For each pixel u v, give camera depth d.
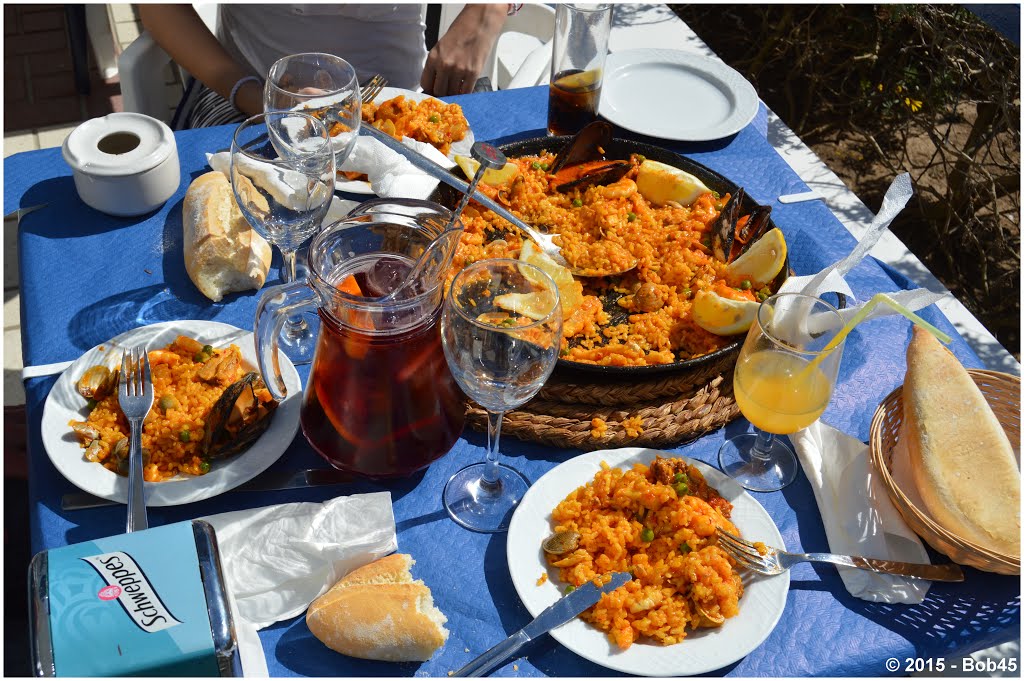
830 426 1.08
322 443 0.96
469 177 1.35
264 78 1.95
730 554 0.90
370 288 0.97
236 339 1.10
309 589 0.88
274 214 1.06
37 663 0.65
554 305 0.84
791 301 0.99
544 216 1.34
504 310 0.92
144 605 0.68
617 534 0.92
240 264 1.20
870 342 1.23
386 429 0.93
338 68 1.48
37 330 1.16
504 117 1.64
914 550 0.96
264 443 0.99
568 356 1.11
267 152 1.23
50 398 1.00
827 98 3.17
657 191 1.37
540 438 1.05
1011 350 2.46
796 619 0.90
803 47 3.08
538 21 2.34
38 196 1.38
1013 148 2.69
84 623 0.67
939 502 0.94
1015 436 1.06
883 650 0.88
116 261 1.28
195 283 1.21
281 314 0.87
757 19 3.36
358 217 0.93
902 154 3.00
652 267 1.25
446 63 1.93
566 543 0.90
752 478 1.04
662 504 0.93
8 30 3.29
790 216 1.46
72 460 0.95
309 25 1.92
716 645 0.84
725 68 1.71
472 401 1.08
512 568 0.89
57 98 3.00
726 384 1.12
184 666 0.67
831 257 1.37
